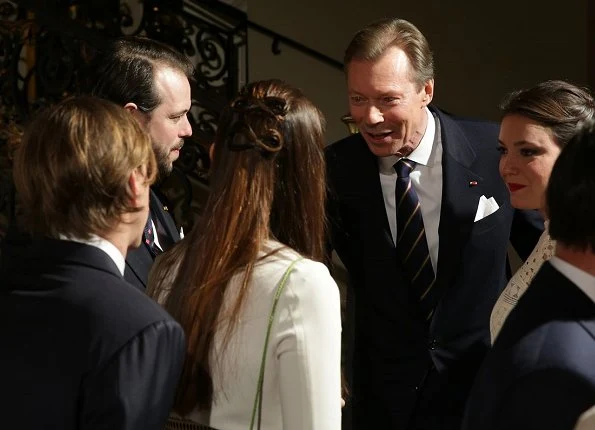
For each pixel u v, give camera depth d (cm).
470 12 607
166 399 179
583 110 254
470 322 295
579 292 163
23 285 182
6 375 177
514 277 263
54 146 181
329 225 300
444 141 294
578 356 155
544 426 154
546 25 594
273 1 653
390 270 294
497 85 607
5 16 582
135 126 188
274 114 204
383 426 300
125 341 174
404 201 290
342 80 638
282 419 199
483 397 163
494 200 294
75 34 519
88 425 174
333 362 197
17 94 559
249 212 203
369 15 630
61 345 175
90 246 181
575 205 162
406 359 295
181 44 608
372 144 284
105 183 179
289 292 195
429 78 285
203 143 511
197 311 201
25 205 186
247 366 197
